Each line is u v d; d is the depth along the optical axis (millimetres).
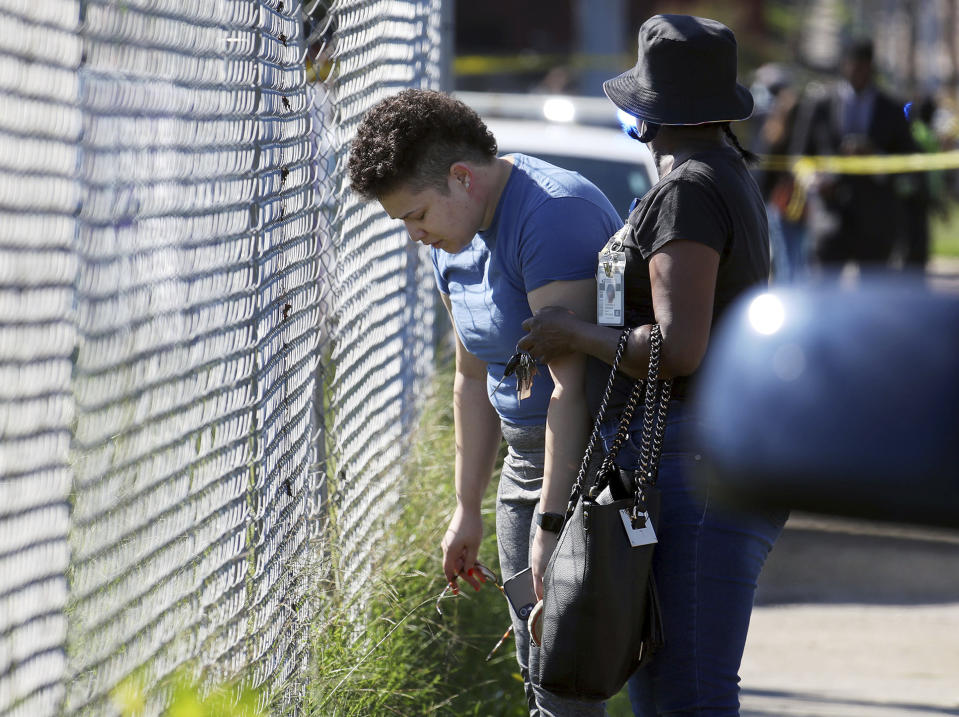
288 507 12312
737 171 10234
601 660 9930
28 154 6801
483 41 152250
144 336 8656
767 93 55094
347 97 14984
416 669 14695
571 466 10703
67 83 7281
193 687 9484
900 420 3793
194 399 9680
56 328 7223
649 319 10367
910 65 103938
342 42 14359
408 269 18906
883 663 20359
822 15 122250
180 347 9344
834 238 40906
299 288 12820
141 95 8469
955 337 3836
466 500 12859
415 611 15016
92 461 7895
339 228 14625
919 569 26016
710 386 4809
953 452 3688
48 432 7148
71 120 7359
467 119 11016
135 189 8422
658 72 10461
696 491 9922
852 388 3961
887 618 23016
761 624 22734
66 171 7305
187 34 9328
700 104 10359
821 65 108000
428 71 20578
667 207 9875
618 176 27156
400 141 10773
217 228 10125
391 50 17328
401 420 18125
